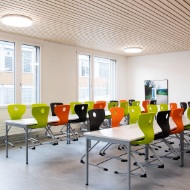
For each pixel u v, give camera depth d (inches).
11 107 213.3
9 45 256.8
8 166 168.4
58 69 300.4
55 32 245.8
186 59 350.9
